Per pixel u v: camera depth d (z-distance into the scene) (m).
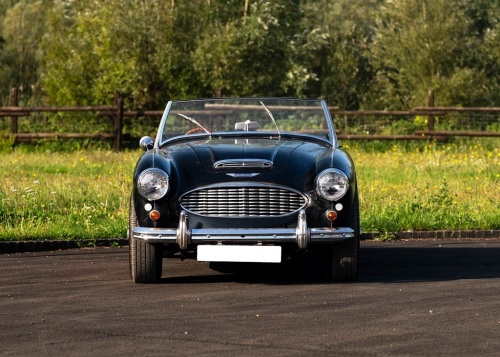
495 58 88.31
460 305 17.34
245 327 15.39
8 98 112.19
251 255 18.77
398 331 15.13
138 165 19.70
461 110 57.19
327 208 19.00
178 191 19.00
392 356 13.52
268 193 18.86
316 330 15.19
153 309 16.95
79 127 57.28
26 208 30.39
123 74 67.81
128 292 18.73
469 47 87.88
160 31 69.81
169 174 19.11
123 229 27.00
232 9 72.81
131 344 14.22
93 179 38.94
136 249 19.50
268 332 15.02
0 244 24.84
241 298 18.00
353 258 19.62
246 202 18.83
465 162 46.72
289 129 21.89
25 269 21.89
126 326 15.50
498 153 50.66
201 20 71.88
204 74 67.94
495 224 28.89
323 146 21.08
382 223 28.20
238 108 22.17
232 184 18.80
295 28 74.94
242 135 21.72
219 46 67.25
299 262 22.53
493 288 19.20
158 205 19.05
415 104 86.56
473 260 23.30
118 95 56.12
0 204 30.70
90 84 71.19
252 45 68.94
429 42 87.00
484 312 16.72
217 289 19.03
